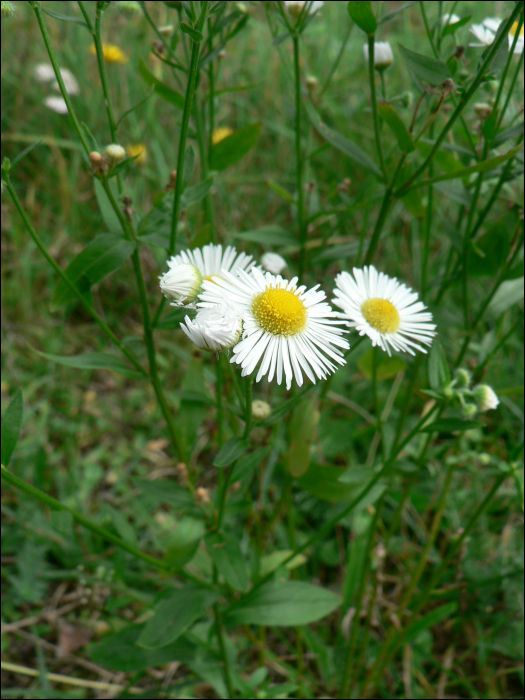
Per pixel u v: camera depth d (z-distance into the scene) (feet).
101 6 0.26
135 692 0.43
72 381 0.61
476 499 0.47
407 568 0.48
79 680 0.43
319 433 0.53
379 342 0.29
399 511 0.44
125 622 0.45
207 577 0.45
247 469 0.32
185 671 0.45
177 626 0.32
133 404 0.61
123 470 0.56
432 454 0.45
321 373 0.25
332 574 0.51
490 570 0.45
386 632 0.47
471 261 0.40
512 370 0.54
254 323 0.25
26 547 0.47
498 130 0.36
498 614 0.45
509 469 0.35
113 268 0.30
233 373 0.28
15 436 0.26
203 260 0.30
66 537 0.48
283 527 0.51
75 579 0.48
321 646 0.44
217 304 0.24
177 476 0.56
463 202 0.36
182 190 0.28
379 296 0.31
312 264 0.44
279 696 0.41
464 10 0.50
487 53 0.29
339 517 0.34
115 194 0.32
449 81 0.29
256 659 0.47
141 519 0.50
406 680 0.44
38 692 0.39
